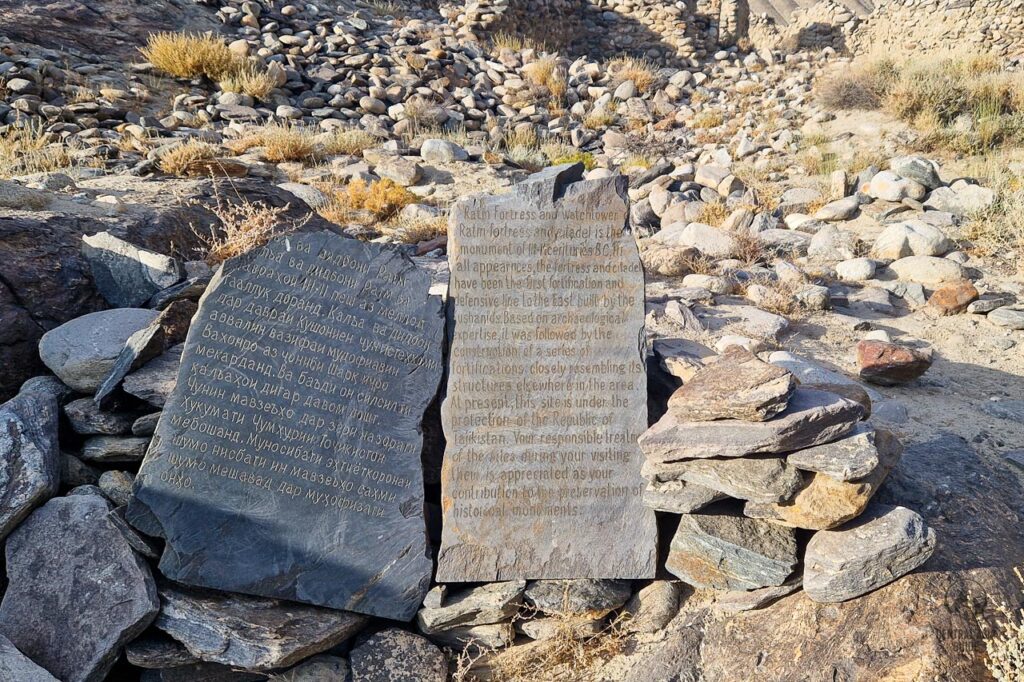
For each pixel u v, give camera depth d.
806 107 15.24
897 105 13.55
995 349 6.91
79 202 7.03
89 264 5.81
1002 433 5.50
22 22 13.54
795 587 4.23
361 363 4.63
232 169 10.25
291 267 4.69
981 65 15.09
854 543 4.04
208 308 4.55
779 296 7.45
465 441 4.62
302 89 14.55
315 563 4.32
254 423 4.44
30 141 10.41
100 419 4.71
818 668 3.86
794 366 5.32
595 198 4.77
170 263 5.70
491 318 4.71
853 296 7.95
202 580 4.19
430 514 4.73
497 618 4.42
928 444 5.17
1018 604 4.07
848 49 20.94
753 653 4.06
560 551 4.55
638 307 4.77
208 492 4.32
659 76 18.39
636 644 4.40
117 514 4.32
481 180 11.70
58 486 4.52
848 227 9.98
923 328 7.34
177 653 4.13
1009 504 4.72
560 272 4.75
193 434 4.38
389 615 4.35
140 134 11.51
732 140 14.55
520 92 16.64
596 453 4.66
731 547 4.27
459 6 20.83
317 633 4.18
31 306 5.48
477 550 4.51
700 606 4.42
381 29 17.53
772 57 19.30
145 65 13.85
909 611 3.94
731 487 4.20
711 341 6.44
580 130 15.66
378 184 10.55
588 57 21.11
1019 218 9.31
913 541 3.99
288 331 4.60
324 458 4.48
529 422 4.65
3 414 4.50
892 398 5.96
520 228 4.75
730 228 9.62
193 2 16.20
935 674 3.70
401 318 4.72
